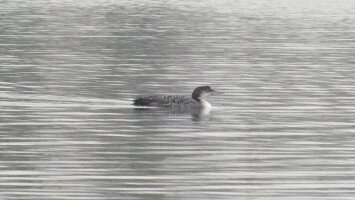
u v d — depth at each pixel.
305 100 40.81
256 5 119.19
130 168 27.41
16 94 41.22
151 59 57.16
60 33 73.69
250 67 53.41
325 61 56.75
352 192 24.81
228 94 42.59
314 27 83.44
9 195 24.22
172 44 66.62
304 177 26.47
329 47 65.50
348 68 53.12
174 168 27.47
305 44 67.44
